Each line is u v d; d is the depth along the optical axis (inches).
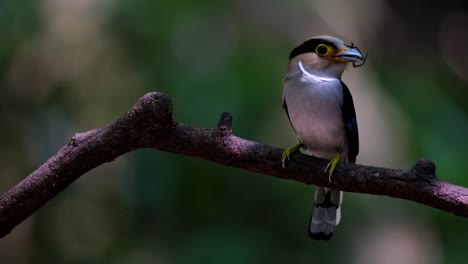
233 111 407.8
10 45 430.3
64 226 455.5
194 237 434.0
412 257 425.7
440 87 544.7
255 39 434.9
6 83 440.1
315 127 295.6
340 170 231.5
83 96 434.9
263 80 415.2
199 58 426.9
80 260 451.5
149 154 436.1
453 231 441.4
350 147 302.4
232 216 431.5
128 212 443.8
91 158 230.4
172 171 433.4
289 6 449.7
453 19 701.9
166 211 436.8
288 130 403.2
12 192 233.0
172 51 426.9
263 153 234.7
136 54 428.1
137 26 425.7
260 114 407.2
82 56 432.8
